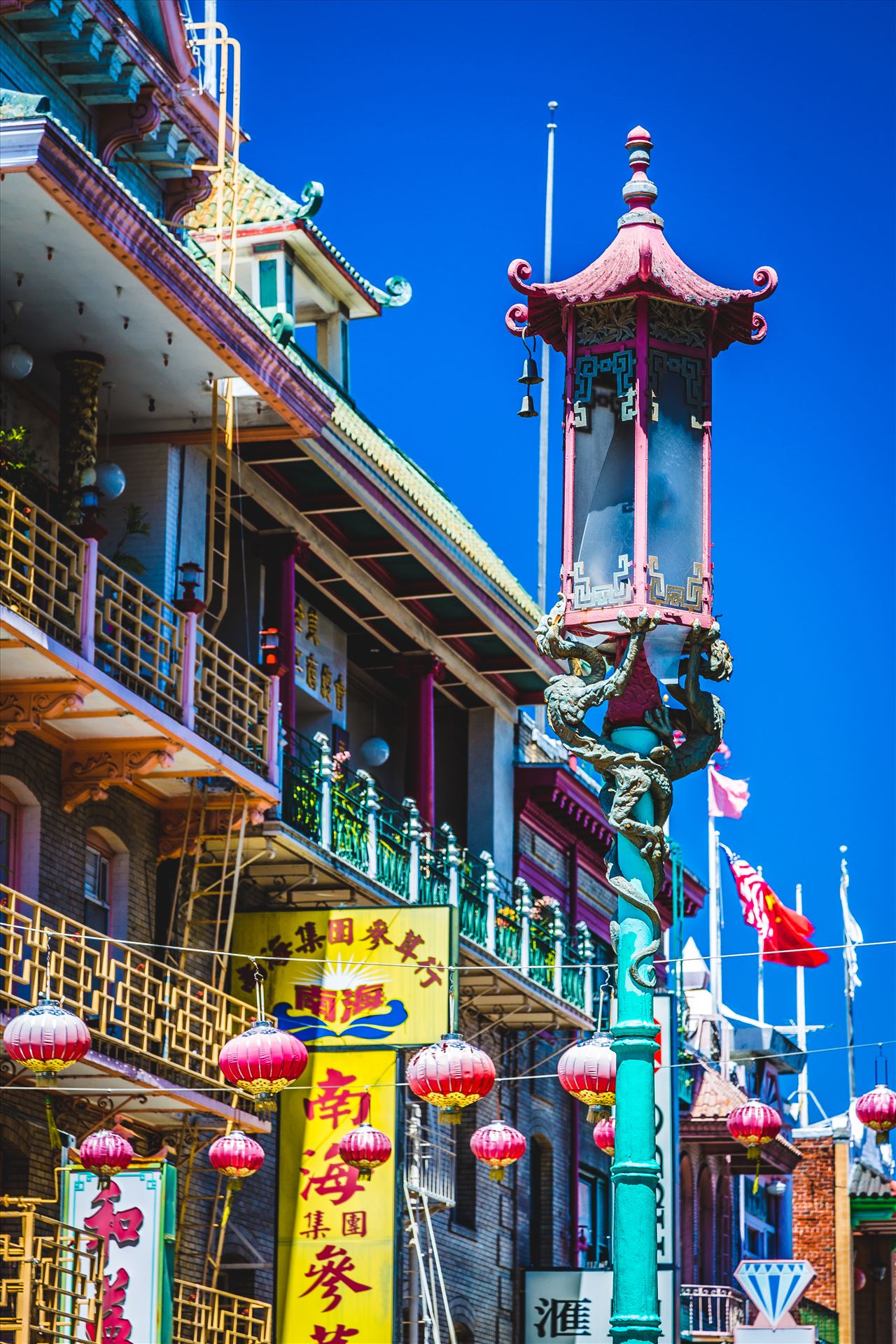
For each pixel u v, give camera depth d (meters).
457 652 40.78
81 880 27.27
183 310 26.41
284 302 35.72
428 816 38.66
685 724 10.51
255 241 35.78
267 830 29.36
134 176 29.78
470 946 36.41
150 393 28.91
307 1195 29.20
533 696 43.22
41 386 28.06
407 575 37.41
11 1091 24.94
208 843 29.61
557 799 43.78
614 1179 9.62
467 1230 38.53
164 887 29.27
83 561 24.61
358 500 34.00
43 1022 20.98
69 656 23.81
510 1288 40.56
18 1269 24.41
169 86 29.08
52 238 24.70
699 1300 51.00
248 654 33.09
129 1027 24.69
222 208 33.38
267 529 33.88
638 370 10.66
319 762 31.53
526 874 43.62
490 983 37.88
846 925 66.56
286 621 33.53
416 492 36.19
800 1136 67.38
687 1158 52.03
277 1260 29.22
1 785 25.72
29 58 27.19
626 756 10.10
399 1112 29.56
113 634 28.58
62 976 23.20
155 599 28.16
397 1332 28.84
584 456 10.73
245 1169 26.25
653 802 10.16
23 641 23.14
